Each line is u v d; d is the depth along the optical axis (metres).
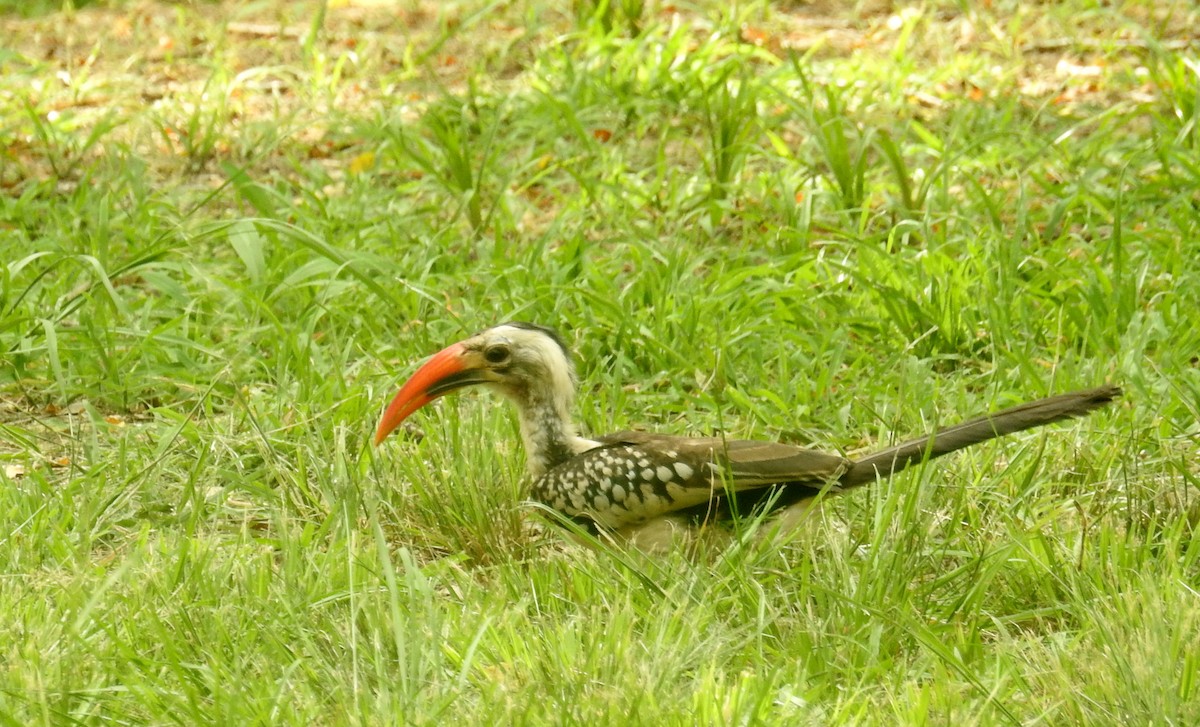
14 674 6.98
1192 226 12.87
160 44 21.06
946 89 17.83
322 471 9.53
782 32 20.25
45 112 17.84
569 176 15.28
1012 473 9.34
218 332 12.16
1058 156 14.88
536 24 20.20
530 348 8.87
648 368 11.53
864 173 14.16
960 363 11.42
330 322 11.94
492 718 6.64
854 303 12.16
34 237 14.17
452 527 9.26
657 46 18.30
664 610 7.41
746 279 12.59
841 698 6.84
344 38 21.06
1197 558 8.34
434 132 15.48
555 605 7.90
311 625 7.73
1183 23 19.47
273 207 14.29
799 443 10.38
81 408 11.23
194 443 10.20
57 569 8.23
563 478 8.71
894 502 8.16
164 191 15.09
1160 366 10.93
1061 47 19.11
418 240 13.56
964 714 6.61
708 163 14.77
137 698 6.88
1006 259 12.25
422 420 10.13
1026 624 7.96
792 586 8.07
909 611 7.58
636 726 6.50
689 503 8.42
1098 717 6.73
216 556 8.60
